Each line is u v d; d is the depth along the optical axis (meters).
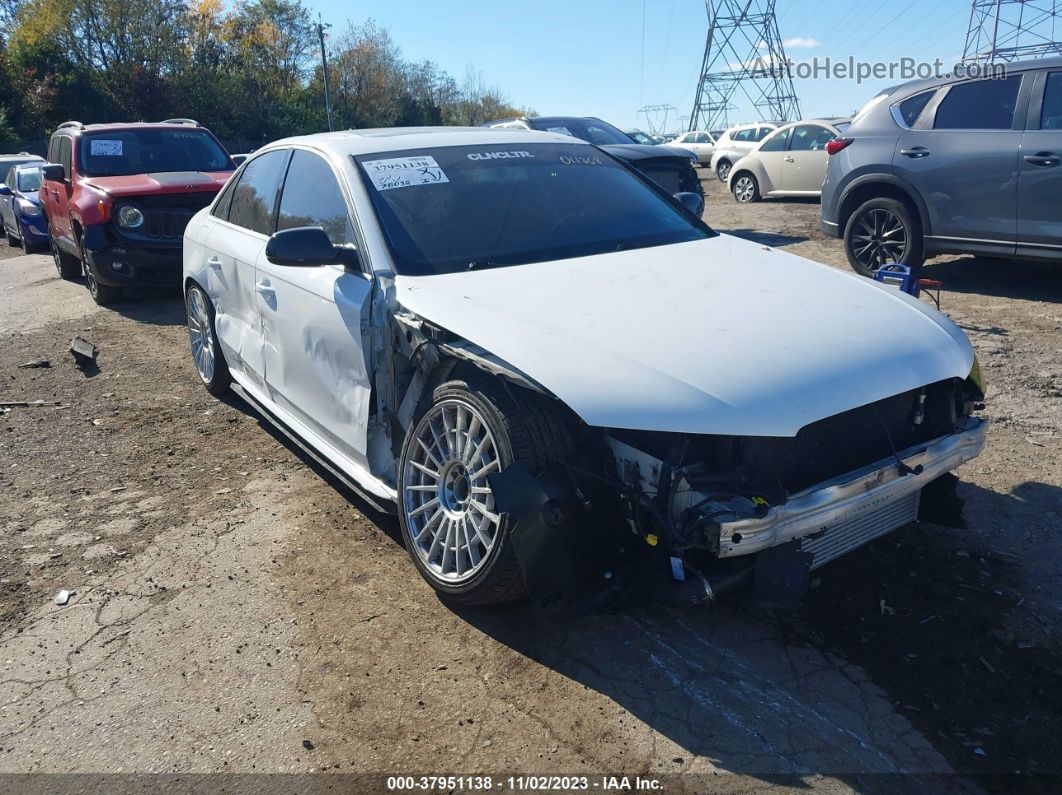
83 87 35.56
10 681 2.95
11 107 34.06
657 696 2.72
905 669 2.80
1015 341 6.14
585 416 2.56
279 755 2.55
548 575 2.68
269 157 4.83
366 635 3.10
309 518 4.01
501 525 2.84
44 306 9.48
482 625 3.13
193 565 3.64
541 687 2.79
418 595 3.34
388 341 3.35
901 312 3.22
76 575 3.61
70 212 9.23
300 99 52.03
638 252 3.75
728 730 2.56
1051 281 7.89
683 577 2.64
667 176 10.05
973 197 7.24
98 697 2.85
